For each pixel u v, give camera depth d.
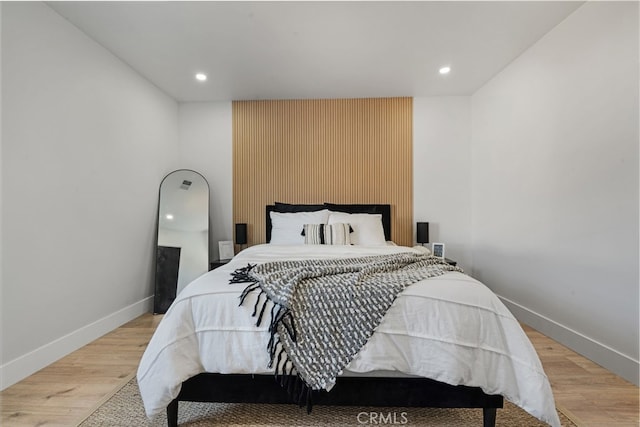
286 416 1.52
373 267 1.69
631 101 1.77
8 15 1.80
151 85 3.25
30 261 1.93
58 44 2.13
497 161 3.12
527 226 2.68
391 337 1.34
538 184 2.54
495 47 2.60
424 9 2.10
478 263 3.52
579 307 2.14
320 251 2.54
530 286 2.65
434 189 3.70
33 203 1.96
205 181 3.63
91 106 2.43
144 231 3.14
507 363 1.30
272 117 3.79
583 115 2.09
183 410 1.56
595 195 2.01
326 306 1.39
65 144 2.20
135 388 1.74
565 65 2.24
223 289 1.47
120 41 2.47
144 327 2.73
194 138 3.81
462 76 3.14
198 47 2.57
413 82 3.28
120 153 2.77
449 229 3.70
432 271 1.63
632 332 1.78
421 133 3.71
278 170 3.80
